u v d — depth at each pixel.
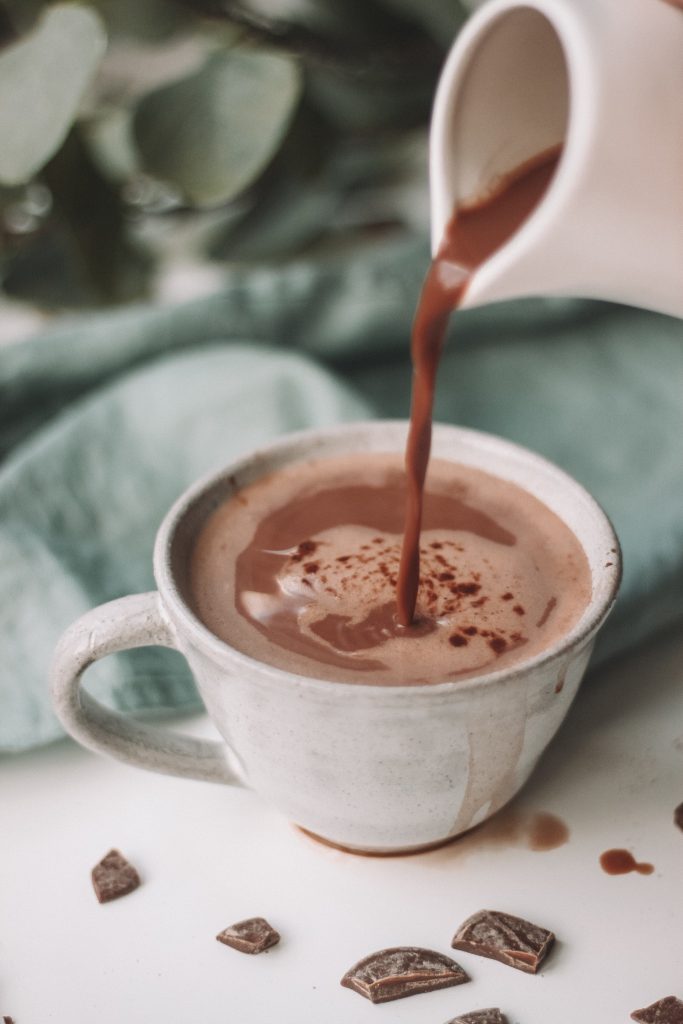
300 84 0.58
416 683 0.37
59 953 0.39
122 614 0.39
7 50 0.56
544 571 0.41
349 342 0.58
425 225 0.71
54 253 0.65
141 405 0.54
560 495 0.42
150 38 0.61
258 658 0.38
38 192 0.63
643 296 0.35
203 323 0.57
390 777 0.37
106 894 0.40
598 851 0.41
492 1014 0.36
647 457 0.54
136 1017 0.37
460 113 0.39
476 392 0.58
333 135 0.67
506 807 0.42
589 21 0.33
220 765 0.41
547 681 0.37
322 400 0.54
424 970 0.37
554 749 0.44
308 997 0.37
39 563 0.49
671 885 0.40
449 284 0.38
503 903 0.39
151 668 0.45
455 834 0.40
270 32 0.61
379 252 0.61
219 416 0.54
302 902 0.40
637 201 0.33
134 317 0.57
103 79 0.63
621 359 0.59
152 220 0.69
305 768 0.38
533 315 0.60
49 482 0.52
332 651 0.38
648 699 0.45
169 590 0.38
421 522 0.42
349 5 0.61
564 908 0.39
